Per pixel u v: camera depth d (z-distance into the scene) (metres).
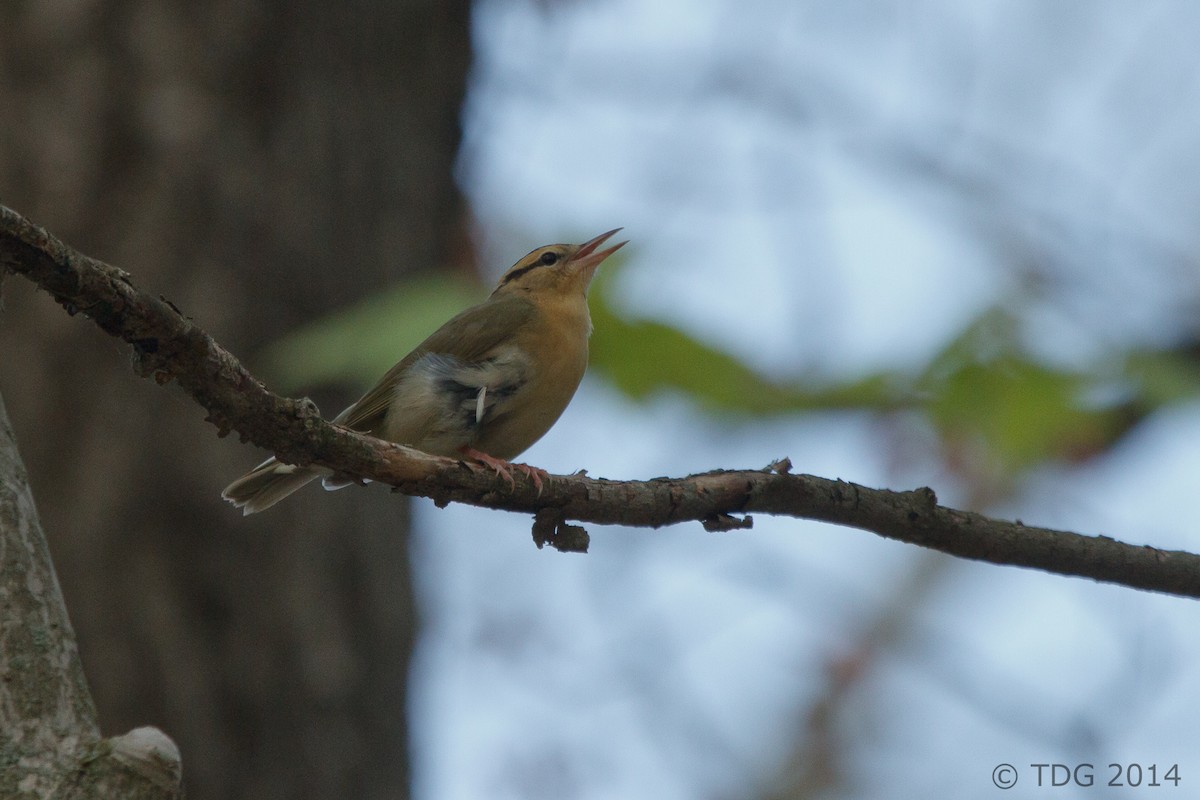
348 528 12.71
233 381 7.03
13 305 11.79
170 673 11.46
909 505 9.02
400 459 7.90
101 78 12.27
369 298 13.13
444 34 14.27
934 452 11.41
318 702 12.09
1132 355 9.64
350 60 13.36
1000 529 9.11
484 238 14.21
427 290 9.94
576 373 12.03
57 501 11.53
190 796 11.30
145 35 12.44
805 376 9.89
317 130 13.02
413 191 13.81
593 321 9.98
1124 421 9.91
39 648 5.97
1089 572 9.23
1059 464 11.15
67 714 5.95
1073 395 9.49
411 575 13.48
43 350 11.77
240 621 11.87
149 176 12.21
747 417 9.73
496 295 12.66
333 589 12.48
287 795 11.78
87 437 11.69
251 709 11.75
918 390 9.68
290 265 12.59
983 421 9.62
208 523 11.88
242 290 12.32
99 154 12.17
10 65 12.20
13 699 5.86
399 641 13.02
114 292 6.42
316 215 12.87
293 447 7.46
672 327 9.90
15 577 6.02
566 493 8.42
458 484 8.13
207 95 12.51
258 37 12.78
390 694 12.80
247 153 12.59
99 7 12.35
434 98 14.20
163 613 11.54
